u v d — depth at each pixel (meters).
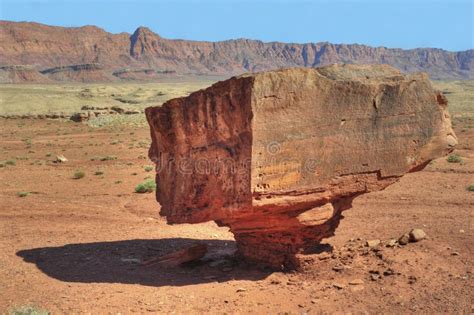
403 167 12.18
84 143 60.00
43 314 10.47
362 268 13.12
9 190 29.19
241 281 12.66
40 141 63.19
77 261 15.34
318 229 12.72
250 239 13.53
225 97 12.10
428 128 12.20
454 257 13.43
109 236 18.53
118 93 192.88
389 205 21.25
